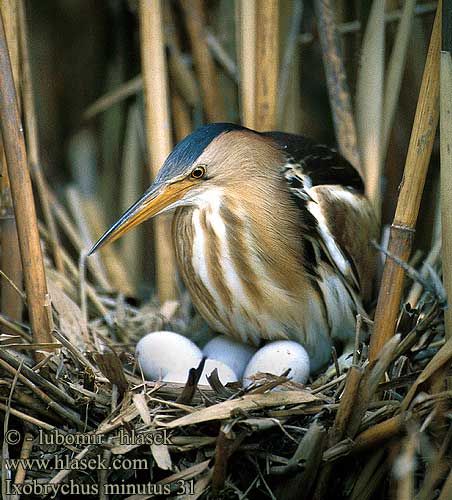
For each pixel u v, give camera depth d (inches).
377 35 215.5
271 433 162.9
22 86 217.6
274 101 217.5
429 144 158.9
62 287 223.8
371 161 219.6
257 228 192.1
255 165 193.0
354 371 153.6
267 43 213.9
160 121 224.7
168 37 245.8
